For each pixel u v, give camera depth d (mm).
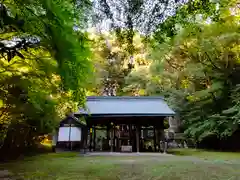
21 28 2213
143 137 13250
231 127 11836
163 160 8180
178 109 15312
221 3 4676
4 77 5090
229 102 12859
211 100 13820
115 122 11984
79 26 3572
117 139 12391
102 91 20969
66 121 11555
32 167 6371
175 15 4359
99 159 8500
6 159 8273
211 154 10703
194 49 12828
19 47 2201
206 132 13039
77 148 12055
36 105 6391
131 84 18500
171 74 15352
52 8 2297
